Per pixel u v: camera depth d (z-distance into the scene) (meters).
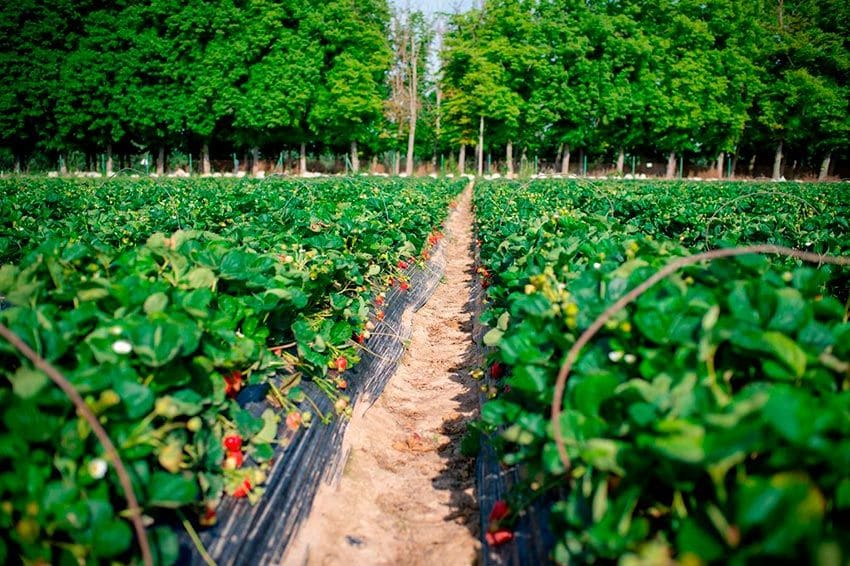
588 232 5.55
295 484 3.44
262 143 41.09
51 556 2.12
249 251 4.31
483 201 14.53
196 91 37.50
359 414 4.79
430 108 53.53
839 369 2.19
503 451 3.38
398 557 3.45
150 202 10.45
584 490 2.13
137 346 2.52
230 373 3.25
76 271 3.45
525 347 2.83
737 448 1.69
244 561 2.78
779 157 45.97
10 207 8.01
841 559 1.54
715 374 2.38
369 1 43.03
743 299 2.48
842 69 43.09
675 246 3.98
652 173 50.72
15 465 2.14
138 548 2.26
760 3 44.53
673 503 2.10
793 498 1.60
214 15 37.19
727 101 44.09
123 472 1.95
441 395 5.84
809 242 6.43
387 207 9.15
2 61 35.78
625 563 1.82
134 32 37.16
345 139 42.81
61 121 37.03
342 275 5.28
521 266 4.81
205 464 2.80
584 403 2.32
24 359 2.44
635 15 45.06
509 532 3.02
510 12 43.09
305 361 4.23
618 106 41.78
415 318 8.08
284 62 37.75
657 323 2.47
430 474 4.37
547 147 53.66
